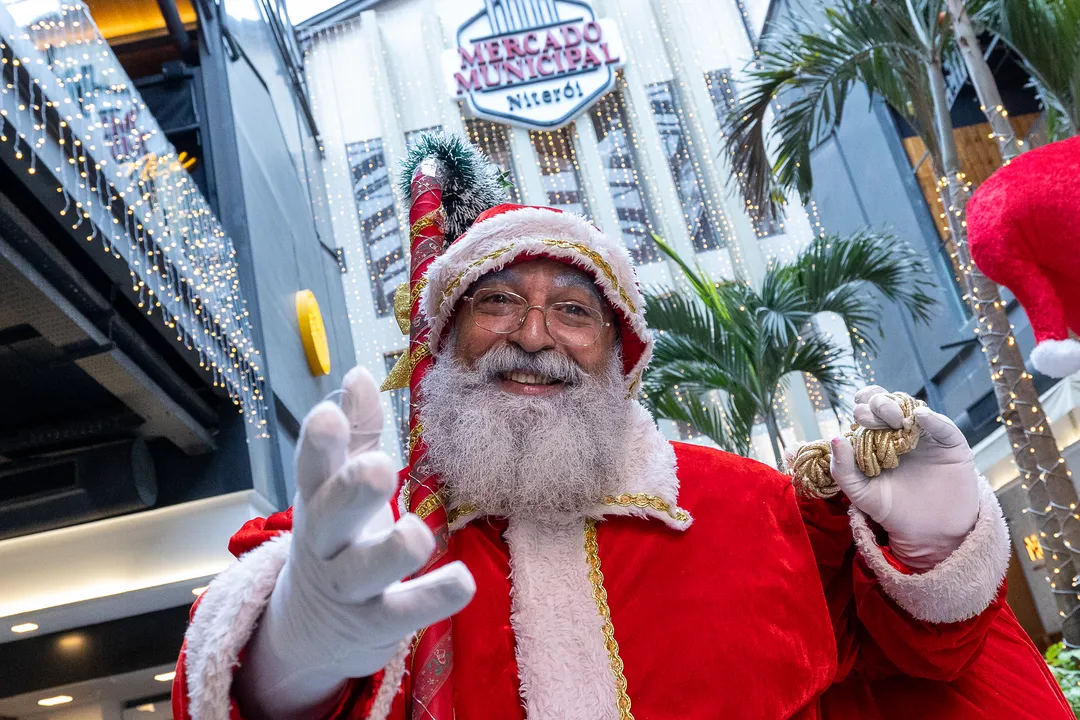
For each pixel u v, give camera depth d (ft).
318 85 44.50
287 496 23.72
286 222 31.09
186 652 3.08
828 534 4.37
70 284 15.46
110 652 23.76
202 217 21.33
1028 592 29.99
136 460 19.93
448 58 44.11
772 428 19.49
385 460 2.30
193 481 21.29
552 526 3.95
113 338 16.97
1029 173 5.90
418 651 3.51
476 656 3.66
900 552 3.96
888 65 17.20
